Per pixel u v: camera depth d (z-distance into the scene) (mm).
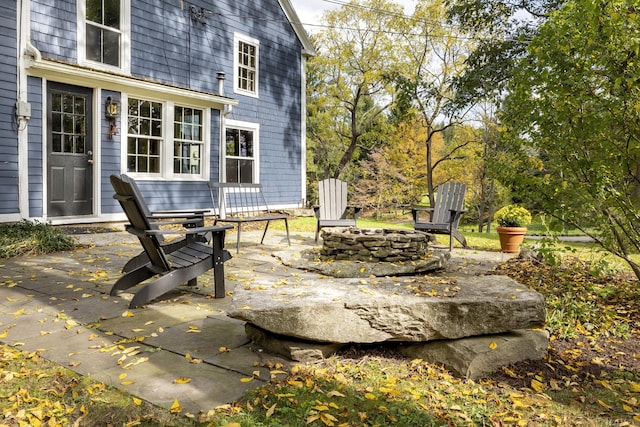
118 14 8992
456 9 13773
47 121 7691
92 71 7879
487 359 2783
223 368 2559
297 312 2721
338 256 5316
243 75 12016
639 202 4305
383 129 23844
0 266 5230
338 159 27578
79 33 8203
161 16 9828
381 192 23125
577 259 6199
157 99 9352
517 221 6996
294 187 13578
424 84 17750
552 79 4078
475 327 2873
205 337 3062
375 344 3018
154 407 2098
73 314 3518
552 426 2174
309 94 24484
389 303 2842
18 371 2477
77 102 8125
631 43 3684
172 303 3873
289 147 13375
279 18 12984
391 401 2297
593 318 3775
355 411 2174
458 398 2428
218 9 11133
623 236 4578
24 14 7297
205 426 1948
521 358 2928
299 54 13719
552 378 2770
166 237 7566
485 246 8117
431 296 2979
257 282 3457
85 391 2244
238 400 2191
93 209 8391
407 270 4973
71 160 8062
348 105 24078
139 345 2904
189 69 10492
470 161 19078
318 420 2066
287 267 5359
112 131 8531
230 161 11523
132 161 9094
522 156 4422
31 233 6418
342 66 21156
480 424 2186
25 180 7348
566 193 4191
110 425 1947
